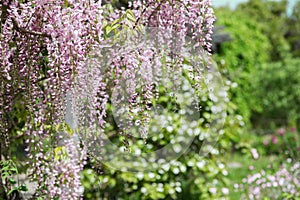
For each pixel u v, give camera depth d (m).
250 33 10.48
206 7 2.68
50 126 2.64
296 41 18.19
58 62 2.49
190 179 4.65
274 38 16.45
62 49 2.48
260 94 13.11
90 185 4.04
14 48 2.69
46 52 2.83
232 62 9.19
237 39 9.46
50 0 2.50
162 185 4.28
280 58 16.41
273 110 13.28
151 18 2.71
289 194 5.18
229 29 9.55
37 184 2.66
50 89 2.62
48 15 2.53
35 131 2.63
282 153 7.85
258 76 13.05
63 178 2.62
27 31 2.58
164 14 2.69
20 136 3.40
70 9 2.48
